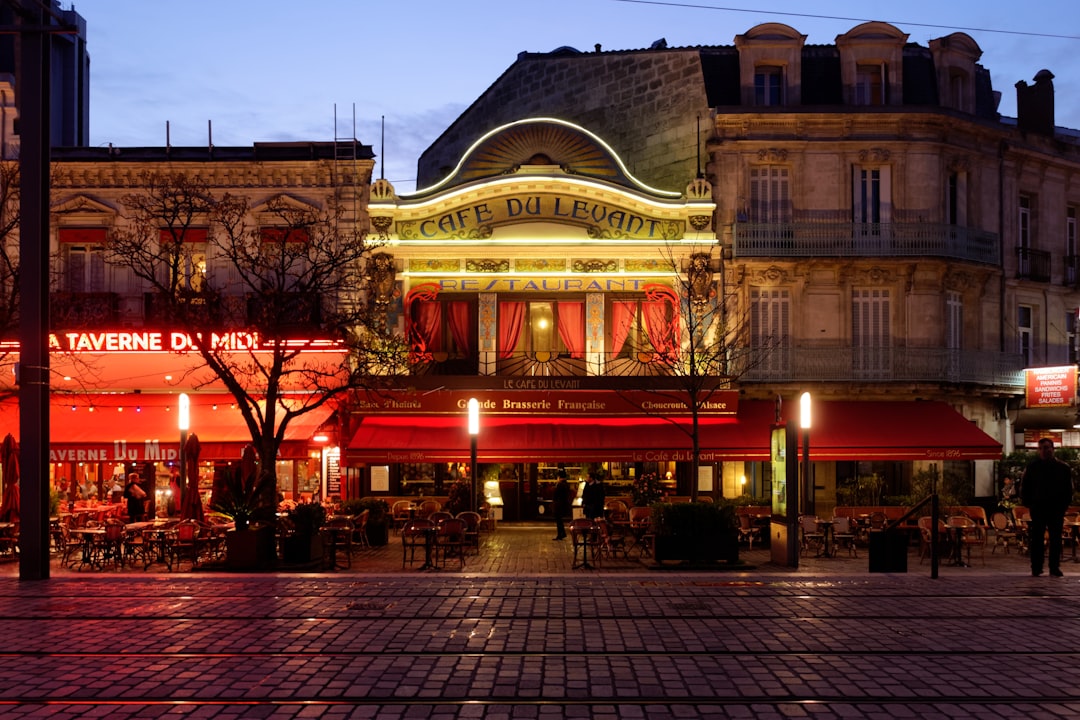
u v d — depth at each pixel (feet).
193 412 81.92
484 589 47.75
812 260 89.66
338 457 87.10
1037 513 52.70
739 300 90.17
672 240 89.30
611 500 80.89
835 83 95.20
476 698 27.99
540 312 89.92
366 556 67.05
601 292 89.45
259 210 87.97
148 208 80.69
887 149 91.86
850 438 82.02
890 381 88.33
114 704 27.48
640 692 28.60
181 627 38.04
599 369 88.74
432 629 37.60
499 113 117.70
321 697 28.04
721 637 36.14
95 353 84.43
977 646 34.65
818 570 57.41
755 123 91.35
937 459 81.00
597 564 61.46
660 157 98.89
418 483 89.30
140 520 75.97
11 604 43.45
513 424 83.87
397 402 84.33
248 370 83.10
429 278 89.35
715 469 88.58
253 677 30.27
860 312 91.66
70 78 109.09
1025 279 99.04
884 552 55.62
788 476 58.59
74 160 86.94
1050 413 92.48
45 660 32.58
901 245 90.89
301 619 39.65
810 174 91.71
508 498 90.22
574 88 108.88
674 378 84.48
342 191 88.53
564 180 88.79
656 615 40.52
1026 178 100.73
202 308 72.90
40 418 52.39
